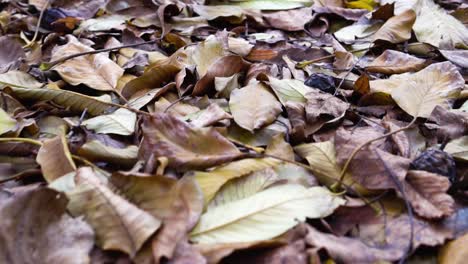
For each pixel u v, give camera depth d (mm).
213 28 749
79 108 530
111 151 453
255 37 725
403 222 411
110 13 753
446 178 424
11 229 364
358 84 560
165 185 394
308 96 529
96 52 598
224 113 486
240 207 408
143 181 397
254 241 380
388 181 426
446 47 661
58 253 361
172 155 435
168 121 446
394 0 769
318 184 450
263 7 796
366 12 803
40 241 366
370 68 627
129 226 373
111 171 450
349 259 376
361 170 438
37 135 499
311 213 404
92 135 480
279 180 436
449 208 411
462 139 489
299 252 375
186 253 367
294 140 496
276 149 469
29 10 788
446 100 534
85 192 392
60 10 740
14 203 369
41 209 373
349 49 706
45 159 439
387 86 569
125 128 496
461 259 388
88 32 714
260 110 504
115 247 369
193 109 534
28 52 667
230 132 492
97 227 379
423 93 541
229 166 440
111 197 387
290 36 757
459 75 549
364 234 410
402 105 526
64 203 378
